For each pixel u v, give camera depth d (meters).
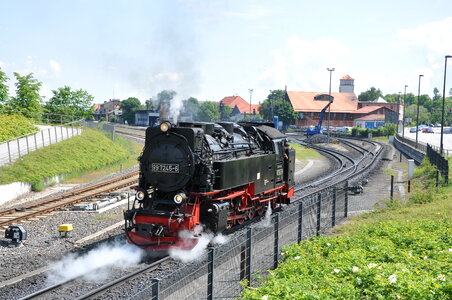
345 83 142.00
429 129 92.31
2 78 38.25
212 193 12.64
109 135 42.00
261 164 15.72
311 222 13.56
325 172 31.83
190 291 8.82
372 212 17.25
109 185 23.86
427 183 24.56
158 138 13.02
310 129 74.56
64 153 29.59
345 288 7.39
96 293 8.88
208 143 13.17
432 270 8.52
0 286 9.62
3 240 13.37
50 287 9.21
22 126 33.88
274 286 7.35
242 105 140.50
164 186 12.84
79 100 53.50
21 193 22.05
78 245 12.88
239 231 14.28
